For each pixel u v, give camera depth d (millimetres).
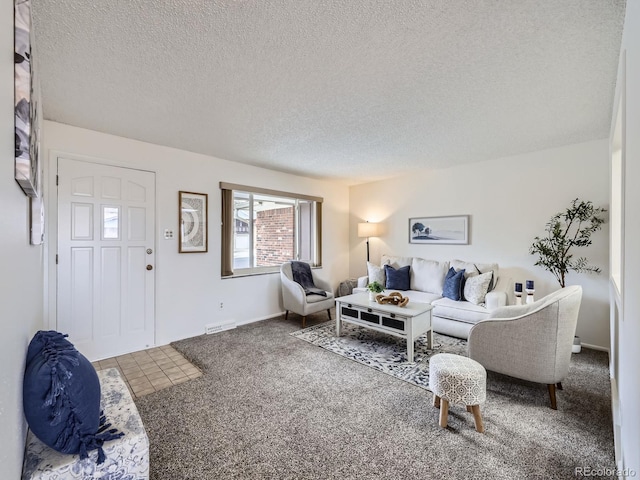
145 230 3230
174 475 1505
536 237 3594
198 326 3648
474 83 2047
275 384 2424
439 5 1354
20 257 909
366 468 1550
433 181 4555
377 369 2693
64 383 1017
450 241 4355
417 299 3877
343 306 3473
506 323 2186
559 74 1933
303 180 4953
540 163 3562
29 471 979
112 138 3002
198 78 1974
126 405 1381
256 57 1750
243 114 2533
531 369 2105
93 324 2895
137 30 1508
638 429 1033
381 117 2609
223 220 3889
